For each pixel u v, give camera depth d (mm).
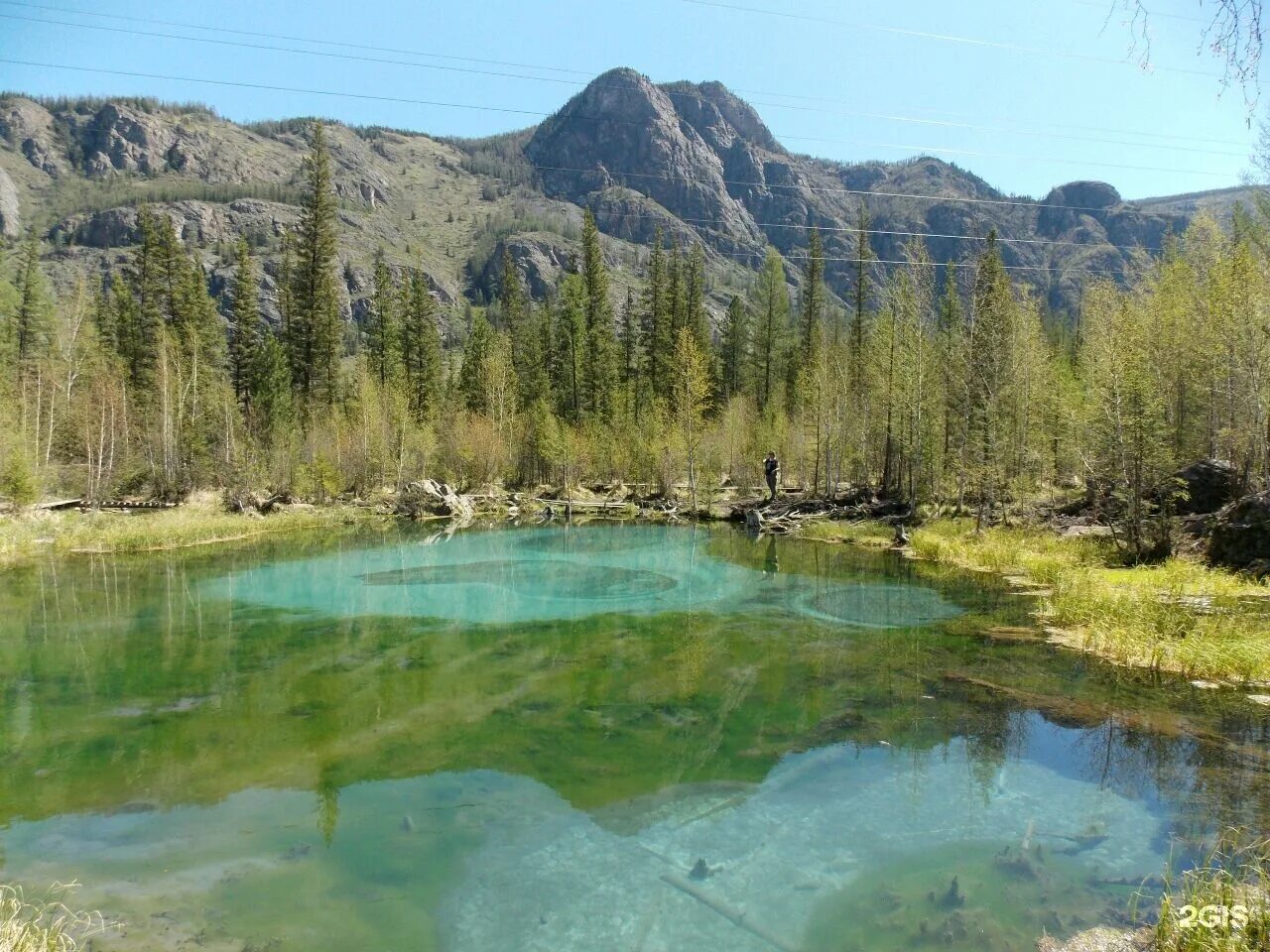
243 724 9523
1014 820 6961
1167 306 27703
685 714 9836
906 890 5832
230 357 51688
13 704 10258
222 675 11508
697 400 41719
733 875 6113
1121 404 20438
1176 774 7828
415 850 6555
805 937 5246
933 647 13008
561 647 13156
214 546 25938
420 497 37375
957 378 30734
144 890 5938
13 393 36781
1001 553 21312
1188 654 11352
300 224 50250
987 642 13336
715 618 15359
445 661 12242
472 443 43219
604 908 5656
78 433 36125
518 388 52469
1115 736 8930
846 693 10578
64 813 7242
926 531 26531
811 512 34094
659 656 12500
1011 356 31969
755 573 20766
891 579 19719
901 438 33094
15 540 24297
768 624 14812
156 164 177500
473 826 6973
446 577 20047
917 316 32594
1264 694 10359
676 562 22750
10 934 4977
